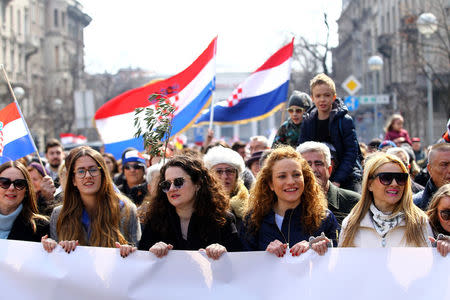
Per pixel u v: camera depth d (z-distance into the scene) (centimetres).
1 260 448
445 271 404
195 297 425
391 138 1238
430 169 576
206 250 426
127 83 5578
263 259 422
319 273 414
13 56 6191
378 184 446
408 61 3291
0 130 614
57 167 1009
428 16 1994
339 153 649
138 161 822
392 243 443
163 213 462
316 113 671
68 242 443
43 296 441
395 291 407
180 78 896
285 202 474
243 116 973
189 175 455
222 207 463
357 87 1942
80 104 3031
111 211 486
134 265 433
